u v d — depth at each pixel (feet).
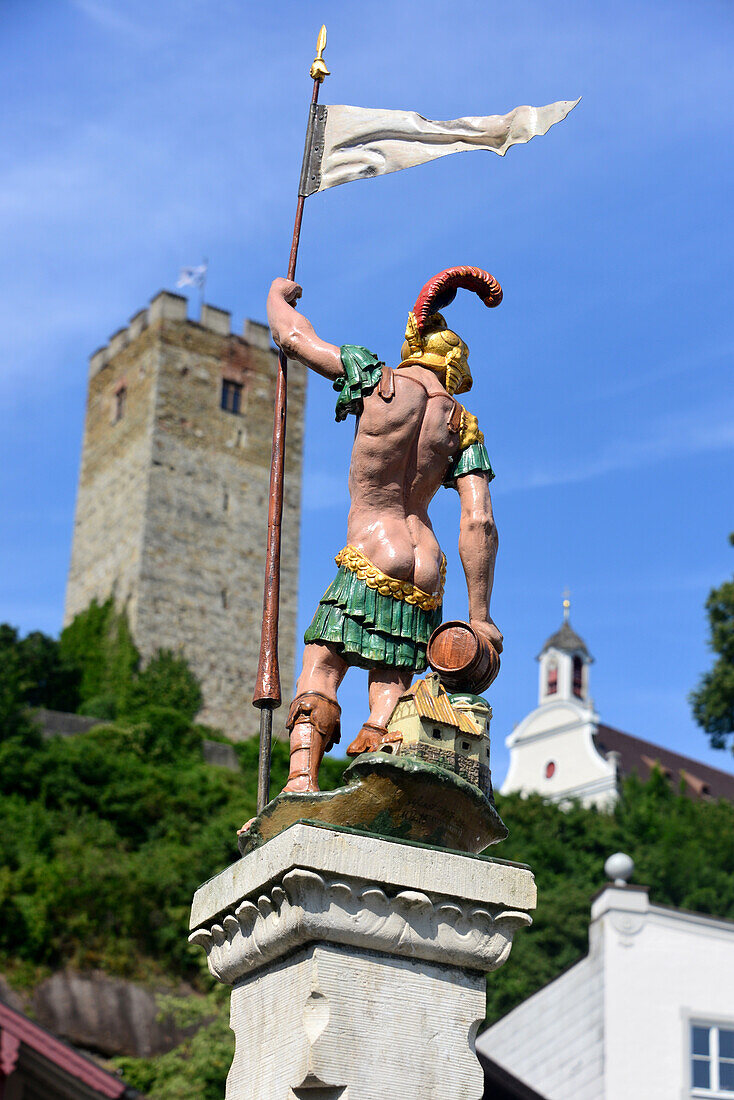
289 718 16.52
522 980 132.26
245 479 246.27
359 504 16.81
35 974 117.70
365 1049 14.02
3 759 154.61
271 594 17.62
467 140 19.15
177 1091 81.46
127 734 182.91
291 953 14.61
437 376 17.21
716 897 164.14
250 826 15.49
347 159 19.34
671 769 254.27
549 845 169.37
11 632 213.05
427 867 14.44
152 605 230.07
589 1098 72.23
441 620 16.76
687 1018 71.97
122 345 254.06
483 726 15.40
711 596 143.02
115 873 131.03
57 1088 58.44
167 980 123.44
